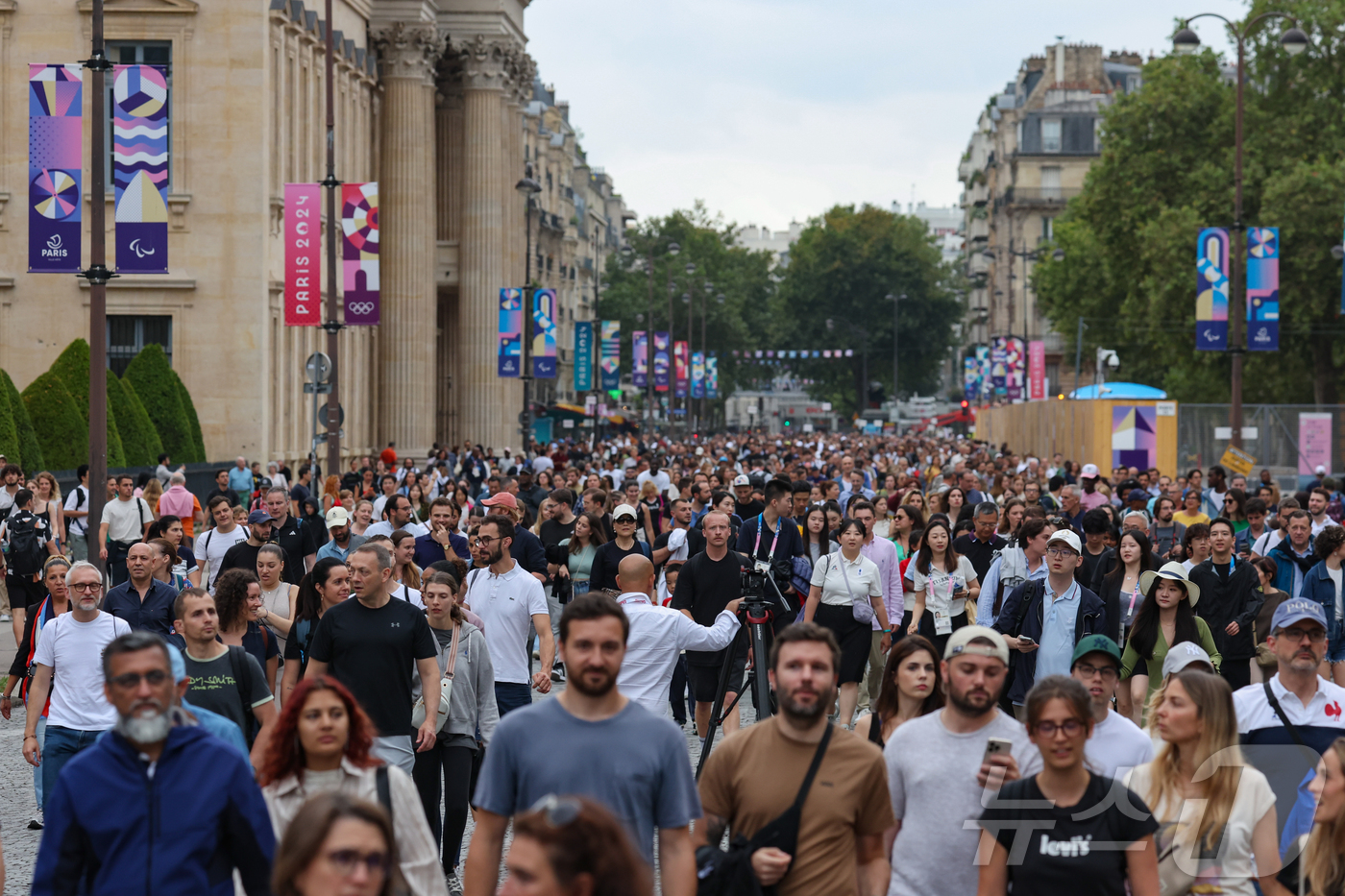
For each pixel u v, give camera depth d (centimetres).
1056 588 1476
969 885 833
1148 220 7625
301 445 5753
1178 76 7700
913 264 17200
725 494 2291
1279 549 1777
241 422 5288
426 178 7056
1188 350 7644
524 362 6994
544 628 1454
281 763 797
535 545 1928
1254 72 7594
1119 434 5422
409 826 795
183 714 765
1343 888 818
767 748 805
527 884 446
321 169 6006
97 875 737
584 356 9750
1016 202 15588
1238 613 1630
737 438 11831
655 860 1266
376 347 7012
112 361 5316
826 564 1870
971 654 839
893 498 2964
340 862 561
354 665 1160
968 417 13700
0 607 3127
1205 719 835
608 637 772
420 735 1180
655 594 2150
